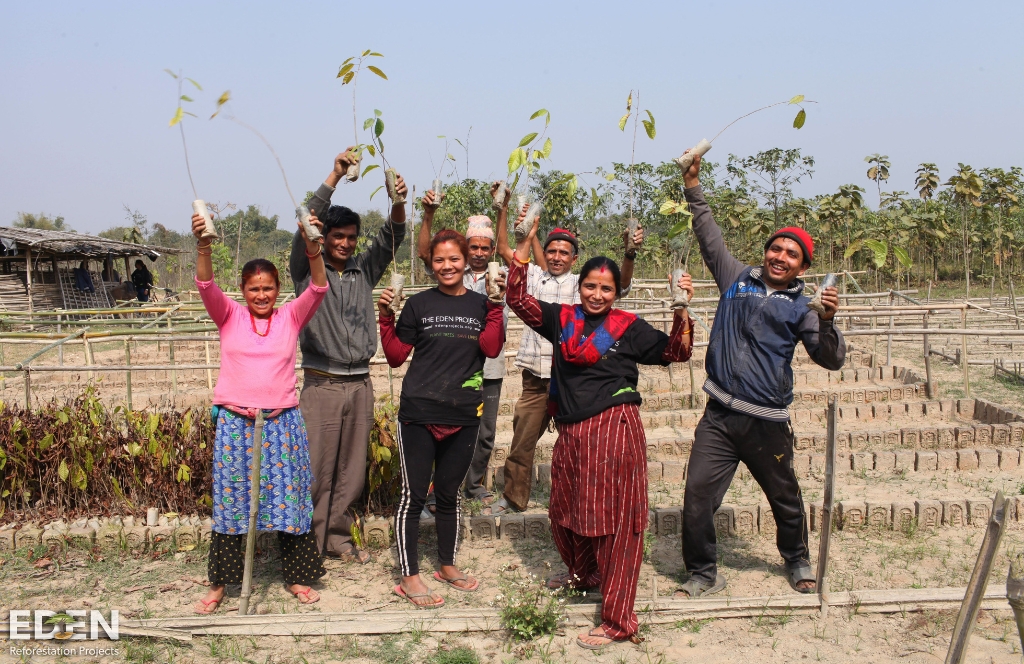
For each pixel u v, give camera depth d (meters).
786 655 3.77
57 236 21.89
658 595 4.38
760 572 4.72
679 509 5.33
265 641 3.89
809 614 4.11
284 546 4.30
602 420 3.85
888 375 9.59
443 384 4.23
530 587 4.12
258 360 4.11
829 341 3.94
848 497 5.85
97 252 22.59
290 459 4.17
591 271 3.89
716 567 4.55
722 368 4.28
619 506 3.81
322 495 4.68
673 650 3.83
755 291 4.25
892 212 27.44
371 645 3.86
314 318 4.51
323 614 4.01
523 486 5.50
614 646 3.85
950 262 32.31
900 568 4.71
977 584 3.11
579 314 3.97
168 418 5.50
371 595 4.42
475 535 5.23
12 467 5.33
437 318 4.28
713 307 11.88
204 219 3.85
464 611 4.06
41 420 5.41
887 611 4.11
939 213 28.27
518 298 3.91
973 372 10.57
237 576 4.18
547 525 5.25
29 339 8.29
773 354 4.17
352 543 4.96
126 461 5.40
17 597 4.35
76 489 5.40
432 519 5.21
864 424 7.93
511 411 8.16
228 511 4.08
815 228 26.20
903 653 3.77
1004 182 28.38
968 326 13.92
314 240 3.98
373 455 5.14
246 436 4.09
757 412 4.19
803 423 7.96
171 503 5.32
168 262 32.38
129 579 4.61
